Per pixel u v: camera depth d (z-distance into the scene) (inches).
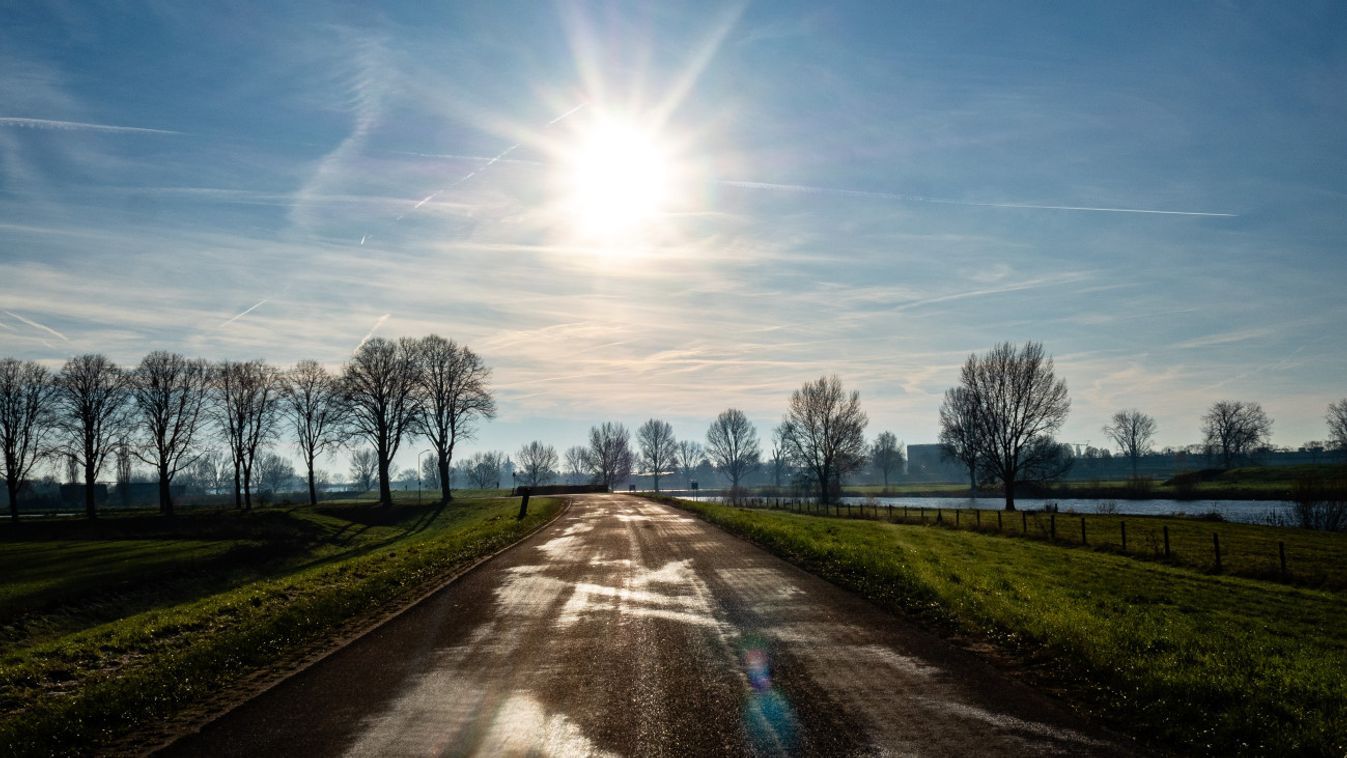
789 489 4992.6
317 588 695.1
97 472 2768.2
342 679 408.2
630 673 401.7
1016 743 293.9
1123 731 308.2
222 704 372.2
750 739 300.5
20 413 2719.0
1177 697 335.6
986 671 395.2
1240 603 729.0
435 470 6619.1
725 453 5620.1
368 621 565.3
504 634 506.6
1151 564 1074.7
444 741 310.0
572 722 327.9
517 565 860.0
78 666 455.5
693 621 529.3
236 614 591.8
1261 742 289.1
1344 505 1656.0
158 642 510.6
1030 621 486.6
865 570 733.9
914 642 459.2
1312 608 714.2
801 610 561.9
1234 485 3107.8
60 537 2201.0
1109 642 427.5
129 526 2364.7
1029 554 1123.9
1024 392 2501.2
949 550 1093.1
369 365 2957.7
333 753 300.8
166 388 2864.2
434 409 3213.6
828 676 387.5
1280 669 403.2
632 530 1306.6
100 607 1221.1
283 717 347.9
